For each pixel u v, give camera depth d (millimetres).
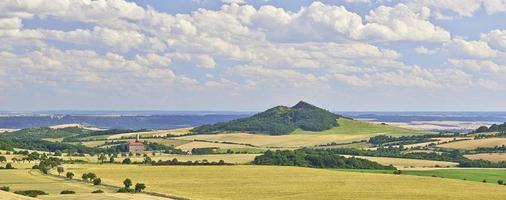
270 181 189500
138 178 191375
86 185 174500
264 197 156500
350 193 166125
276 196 158750
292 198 155375
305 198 155750
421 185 184500
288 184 183250
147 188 168625
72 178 190500
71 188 166125
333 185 182750
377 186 181375
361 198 156875
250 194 161500
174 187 172625
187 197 152125
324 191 169875
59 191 158875
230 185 178875
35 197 143500
